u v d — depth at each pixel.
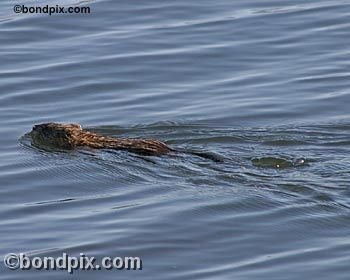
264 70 68.00
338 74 67.12
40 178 55.50
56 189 54.44
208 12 75.75
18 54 70.75
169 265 47.50
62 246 49.19
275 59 69.44
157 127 61.12
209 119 61.81
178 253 48.38
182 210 51.62
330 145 58.03
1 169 56.50
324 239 48.94
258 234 49.53
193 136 59.84
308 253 47.88
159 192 53.44
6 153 58.34
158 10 76.12
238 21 74.19
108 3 76.88
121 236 49.75
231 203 51.97
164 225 50.47
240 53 70.19
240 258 47.81
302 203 51.66
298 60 69.19
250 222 50.47
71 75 67.81
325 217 50.47
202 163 55.75
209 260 47.72
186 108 63.44
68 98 65.19
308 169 54.91
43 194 54.03
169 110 63.28
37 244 49.50
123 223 50.81
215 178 54.28
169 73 67.94
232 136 59.44
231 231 49.84
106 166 56.19
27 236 50.16
